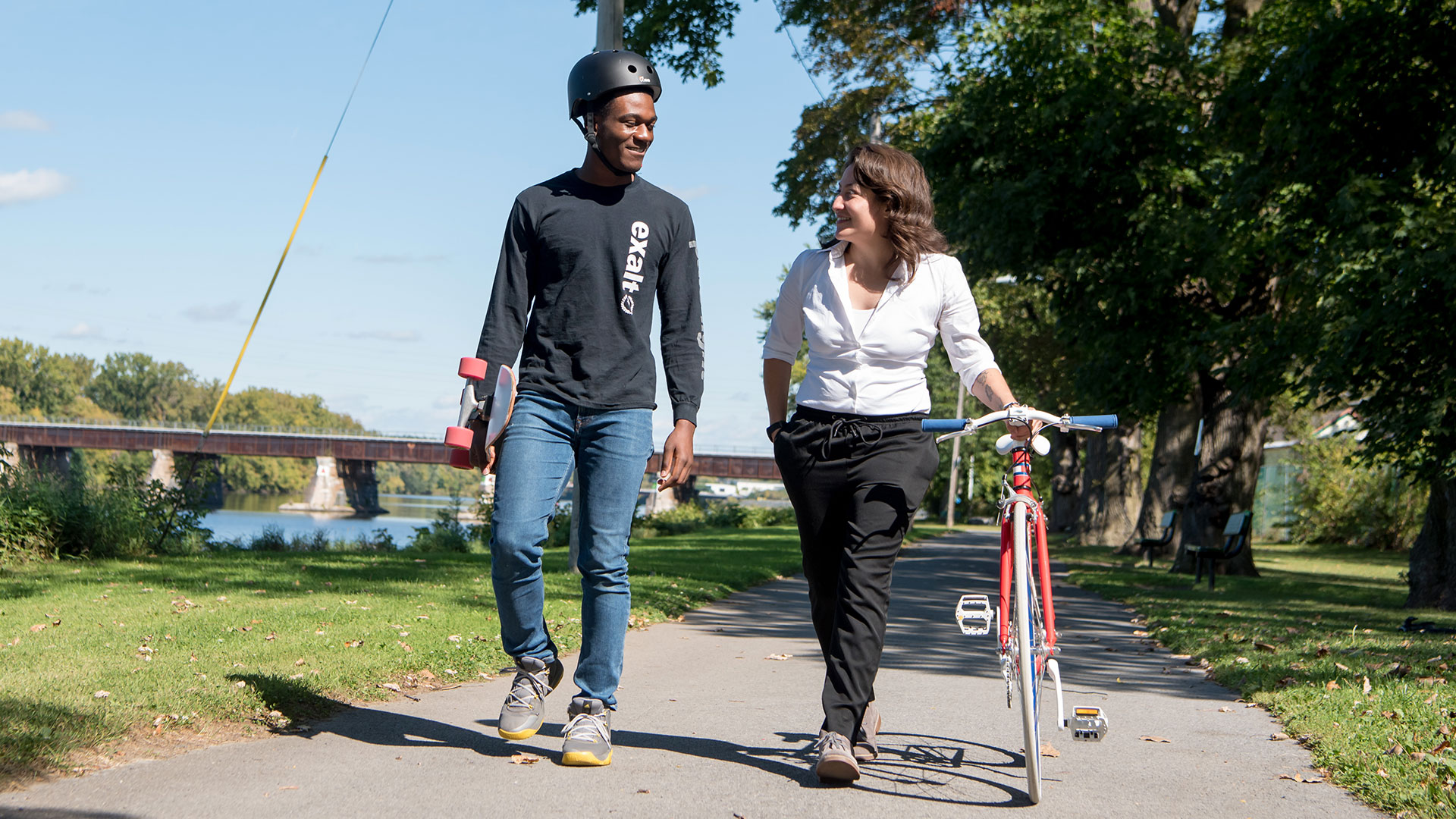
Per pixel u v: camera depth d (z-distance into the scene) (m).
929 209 3.71
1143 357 17.72
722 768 3.76
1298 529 36.25
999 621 3.75
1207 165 17.03
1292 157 13.62
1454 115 12.01
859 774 3.55
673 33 18.05
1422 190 12.24
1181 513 21.11
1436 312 10.85
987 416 3.57
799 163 23.25
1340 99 12.71
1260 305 17.88
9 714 3.64
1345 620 9.92
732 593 11.76
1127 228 17.36
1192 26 21.17
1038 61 17.69
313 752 3.73
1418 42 12.09
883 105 22.16
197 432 83.62
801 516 3.79
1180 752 4.31
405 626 6.70
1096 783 3.75
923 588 13.86
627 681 5.81
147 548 14.16
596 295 3.72
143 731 3.77
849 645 3.58
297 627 6.51
